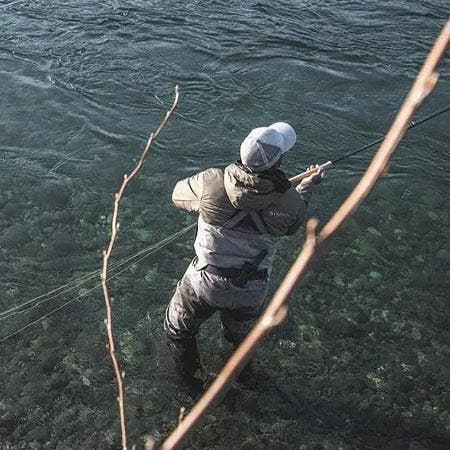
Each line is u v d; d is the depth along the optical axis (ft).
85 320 15.58
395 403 13.98
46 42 28.40
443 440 13.34
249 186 10.55
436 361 14.97
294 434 13.32
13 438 12.88
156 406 13.66
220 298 11.78
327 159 22.86
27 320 15.46
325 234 2.05
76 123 23.52
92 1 32.17
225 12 31.91
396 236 18.94
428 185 21.50
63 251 17.60
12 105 24.21
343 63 28.30
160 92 25.81
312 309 16.14
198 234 11.80
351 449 13.12
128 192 20.13
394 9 33.14
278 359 14.80
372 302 16.49
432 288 17.10
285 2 33.35
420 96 1.97
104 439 12.98
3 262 17.08
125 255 17.58
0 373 14.08
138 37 29.25
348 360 14.85
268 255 11.68
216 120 24.44
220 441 13.10
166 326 13.03
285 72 27.43
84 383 14.02
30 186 20.04
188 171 21.61
